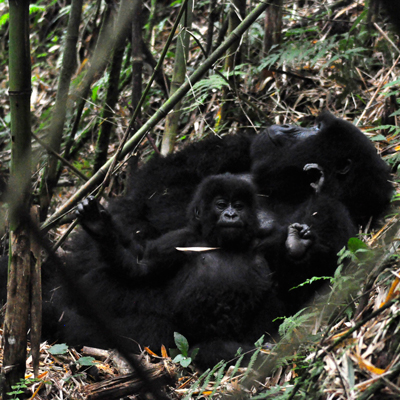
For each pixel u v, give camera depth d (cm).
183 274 546
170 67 1016
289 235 539
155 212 654
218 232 550
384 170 639
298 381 378
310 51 808
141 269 541
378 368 366
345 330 411
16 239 398
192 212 593
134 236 626
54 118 634
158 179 682
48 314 562
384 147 739
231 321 513
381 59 885
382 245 527
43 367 477
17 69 367
